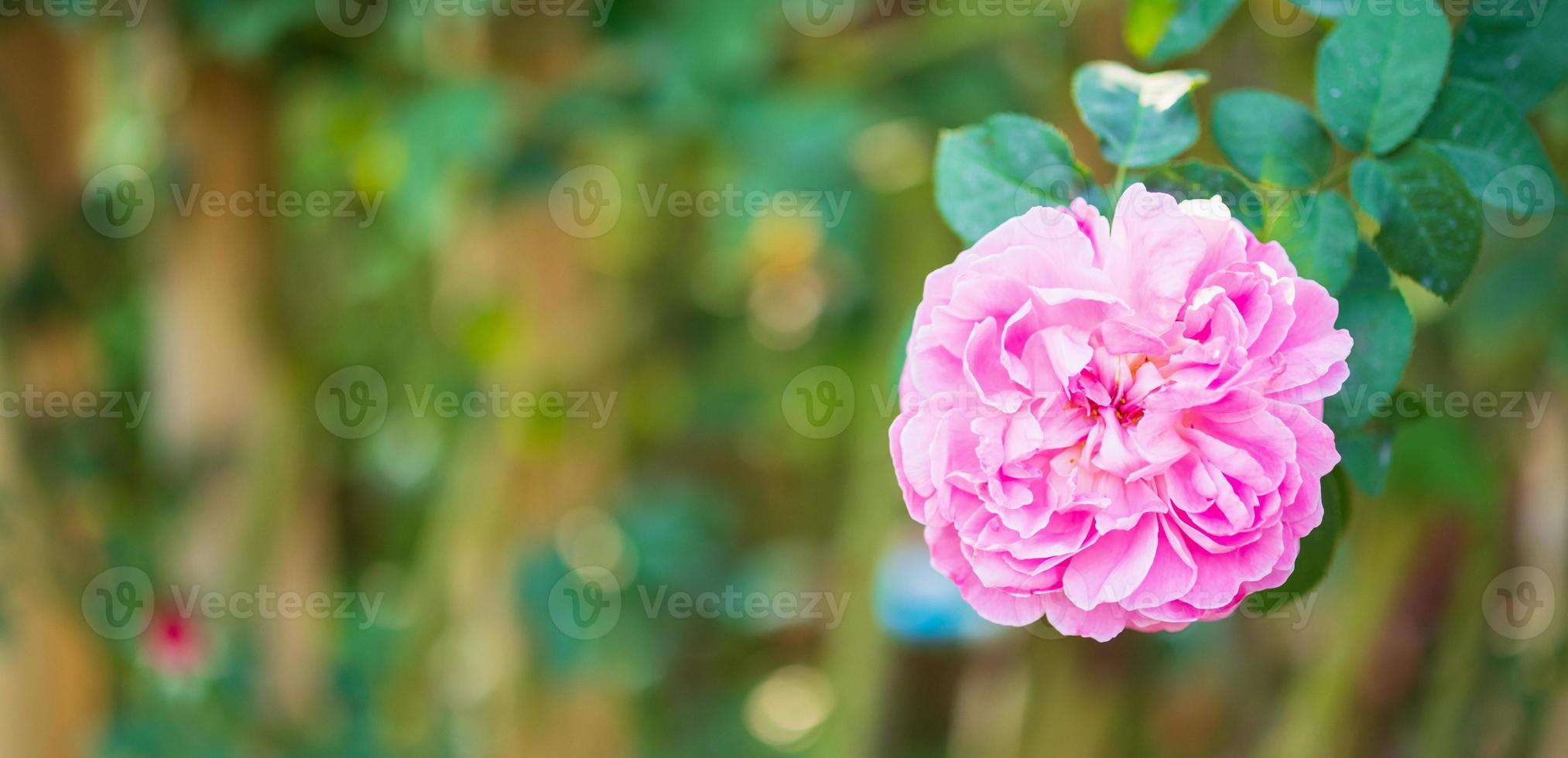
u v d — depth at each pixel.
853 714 1.79
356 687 1.59
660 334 1.83
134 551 1.36
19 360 1.28
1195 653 1.77
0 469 1.28
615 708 1.75
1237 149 0.88
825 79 1.42
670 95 1.24
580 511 1.68
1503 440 1.25
